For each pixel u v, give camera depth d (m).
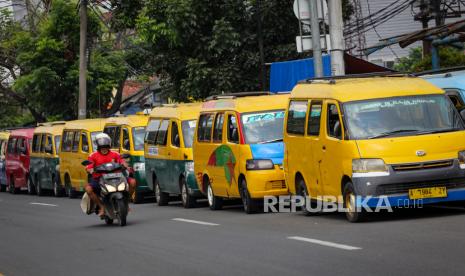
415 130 13.68
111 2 33.81
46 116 41.78
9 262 12.12
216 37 27.89
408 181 13.17
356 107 13.98
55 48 38.50
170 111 22.47
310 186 15.30
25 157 34.88
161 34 29.11
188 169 20.78
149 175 23.66
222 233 13.67
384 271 8.86
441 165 13.27
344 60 21.69
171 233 14.34
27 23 45.41
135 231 15.17
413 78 14.81
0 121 51.62
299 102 15.88
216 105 19.23
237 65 28.75
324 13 19.97
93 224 17.44
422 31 26.88
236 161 17.61
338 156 13.90
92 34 39.12
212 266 10.21
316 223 14.09
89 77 38.47
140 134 25.58
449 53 31.30
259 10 28.22
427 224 12.48
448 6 38.12
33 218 20.08
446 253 9.68
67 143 30.16
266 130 17.62
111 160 16.83
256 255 10.80
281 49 28.22
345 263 9.58
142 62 40.22
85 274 10.42
